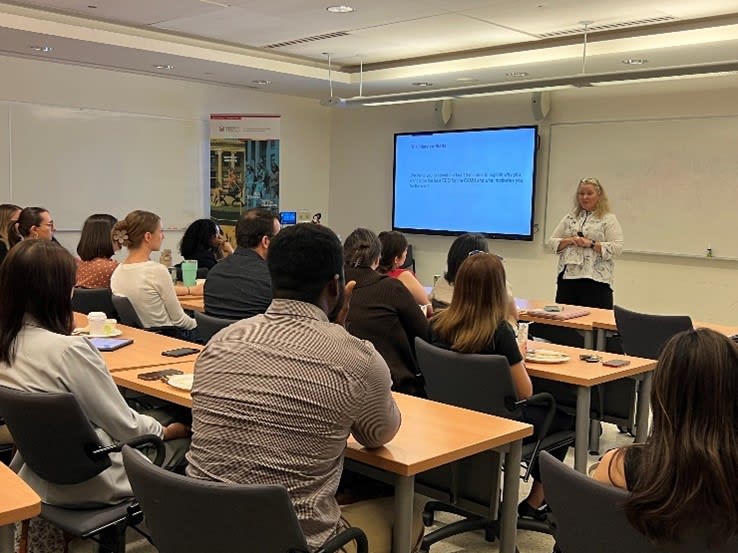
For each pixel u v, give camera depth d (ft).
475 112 24.76
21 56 21.01
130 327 11.80
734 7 15.60
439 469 7.76
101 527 6.42
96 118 23.13
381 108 27.53
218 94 26.02
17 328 6.61
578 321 13.92
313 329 5.29
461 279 9.01
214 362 5.32
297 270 5.36
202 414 5.26
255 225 12.06
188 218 25.75
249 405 5.08
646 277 20.95
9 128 21.43
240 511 4.60
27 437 6.34
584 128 21.95
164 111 24.68
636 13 16.25
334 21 17.76
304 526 5.07
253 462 5.04
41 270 6.58
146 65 21.91
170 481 4.68
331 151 29.50
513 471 7.19
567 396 10.43
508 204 23.79
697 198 19.70
